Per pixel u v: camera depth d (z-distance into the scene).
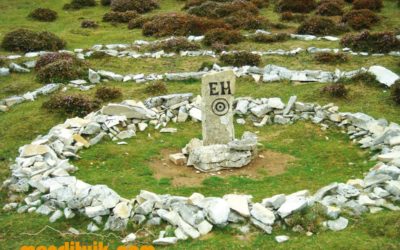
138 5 36.19
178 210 11.73
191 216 11.46
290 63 24.41
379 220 11.02
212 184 13.95
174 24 30.06
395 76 21.33
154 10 36.75
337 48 26.14
